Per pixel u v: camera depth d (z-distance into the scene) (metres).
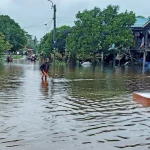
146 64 54.34
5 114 11.30
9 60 67.81
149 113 11.82
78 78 27.36
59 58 69.75
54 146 7.88
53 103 13.79
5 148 7.71
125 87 20.64
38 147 7.80
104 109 12.59
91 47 55.47
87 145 7.96
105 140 8.39
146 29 53.97
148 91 18.33
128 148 7.76
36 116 11.05
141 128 9.62
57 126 9.73
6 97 15.37
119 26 53.44
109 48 56.16
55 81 24.19
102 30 54.47
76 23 56.62
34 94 16.55
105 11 56.25
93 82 23.84
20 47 112.94
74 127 9.64
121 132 9.16
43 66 25.02
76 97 15.74
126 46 54.72
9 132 9.02
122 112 11.99
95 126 9.80
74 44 57.22
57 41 72.25
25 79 25.52
